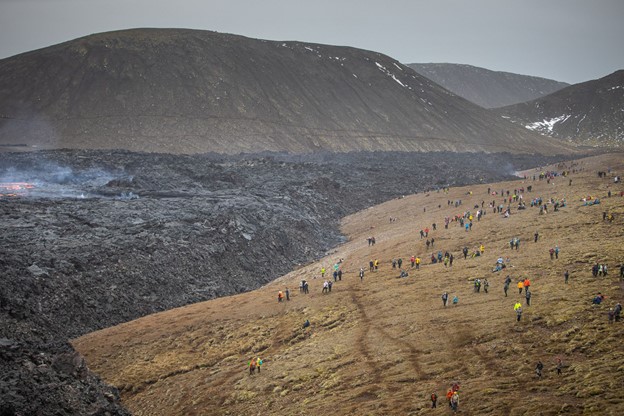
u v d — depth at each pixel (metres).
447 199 152.00
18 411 38.91
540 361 43.72
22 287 71.56
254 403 47.75
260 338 63.50
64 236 99.06
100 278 82.88
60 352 52.69
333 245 130.12
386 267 86.38
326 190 180.62
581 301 54.09
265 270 106.62
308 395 46.97
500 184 165.88
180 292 88.56
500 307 57.59
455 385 39.38
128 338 67.81
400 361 49.38
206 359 60.34
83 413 42.69
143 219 115.62
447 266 79.19
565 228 87.75
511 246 82.25
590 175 148.25
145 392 55.03
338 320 64.44
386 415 39.31
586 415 33.62
